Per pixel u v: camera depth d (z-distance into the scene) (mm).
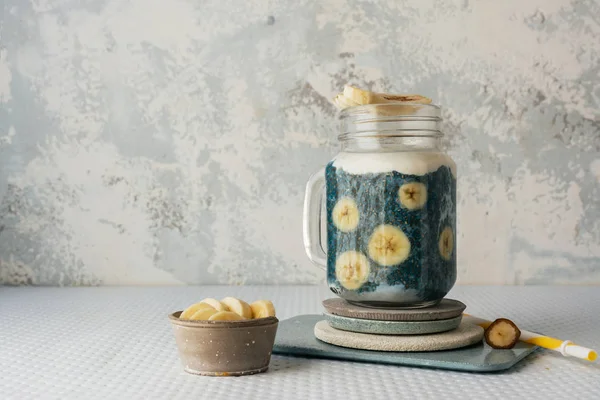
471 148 1110
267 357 628
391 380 604
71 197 1137
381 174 652
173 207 1131
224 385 593
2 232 1140
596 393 572
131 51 1129
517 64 1104
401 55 1111
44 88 1139
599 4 1096
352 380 604
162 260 1135
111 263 1137
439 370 631
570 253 1110
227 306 642
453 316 672
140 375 625
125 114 1131
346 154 677
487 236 1113
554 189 1107
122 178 1134
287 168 1122
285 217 1124
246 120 1123
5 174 1141
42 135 1137
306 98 1117
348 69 1116
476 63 1106
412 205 649
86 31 1132
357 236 660
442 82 1110
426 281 653
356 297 668
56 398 573
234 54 1121
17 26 1139
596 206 1106
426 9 1106
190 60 1124
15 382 614
